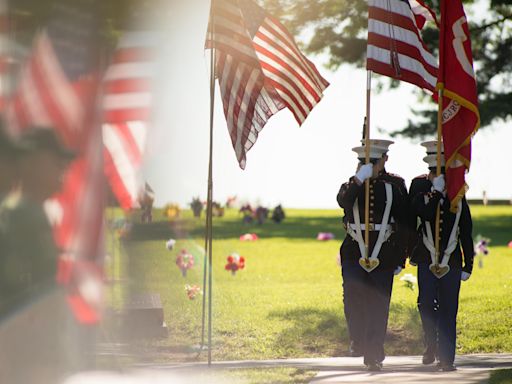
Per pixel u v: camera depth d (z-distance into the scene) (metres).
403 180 25.45
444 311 24.67
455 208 24.72
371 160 25.34
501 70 74.62
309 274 59.69
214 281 52.53
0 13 29.89
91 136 15.58
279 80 30.34
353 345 25.89
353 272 25.30
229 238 101.56
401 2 27.52
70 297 12.56
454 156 25.81
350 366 25.64
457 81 26.36
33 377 12.40
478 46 73.31
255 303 41.66
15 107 16.38
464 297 42.38
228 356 29.19
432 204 24.69
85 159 14.11
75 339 12.63
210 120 26.59
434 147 25.61
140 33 21.52
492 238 103.25
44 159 12.54
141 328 30.98
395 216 25.11
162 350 29.42
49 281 12.42
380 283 24.89
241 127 28.33
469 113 26.25
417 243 25.23
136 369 22.58
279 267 65.31
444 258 24.67
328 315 36.06
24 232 12.25
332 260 71.94
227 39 26.22
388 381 21.95
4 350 12.29
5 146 12.48
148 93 21.78
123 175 23.64
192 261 50.09
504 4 68.25
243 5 26.91
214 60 27.08
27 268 12.29
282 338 32.12
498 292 44.19
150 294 35.06
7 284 12.23
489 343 30.81
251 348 30.62
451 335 24.47
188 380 21.31
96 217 13.59
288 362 27.06
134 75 21.30
